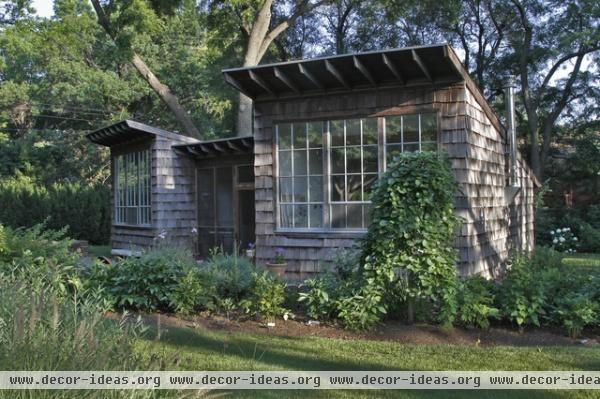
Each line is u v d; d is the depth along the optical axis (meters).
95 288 6.77
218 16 20.78
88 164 31.42
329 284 6.55
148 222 14.20
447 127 8.59
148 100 32.47
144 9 17.83
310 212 9.54
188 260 7.53
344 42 27.62
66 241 7.70
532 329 6.01
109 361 3.28
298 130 9.62
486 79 24.44
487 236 9.68
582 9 20.75
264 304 6.39
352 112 9.21
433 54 7.93
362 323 5.93
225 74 9.09
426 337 5.77
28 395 2.88
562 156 23.16
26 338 3.18
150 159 14.05
